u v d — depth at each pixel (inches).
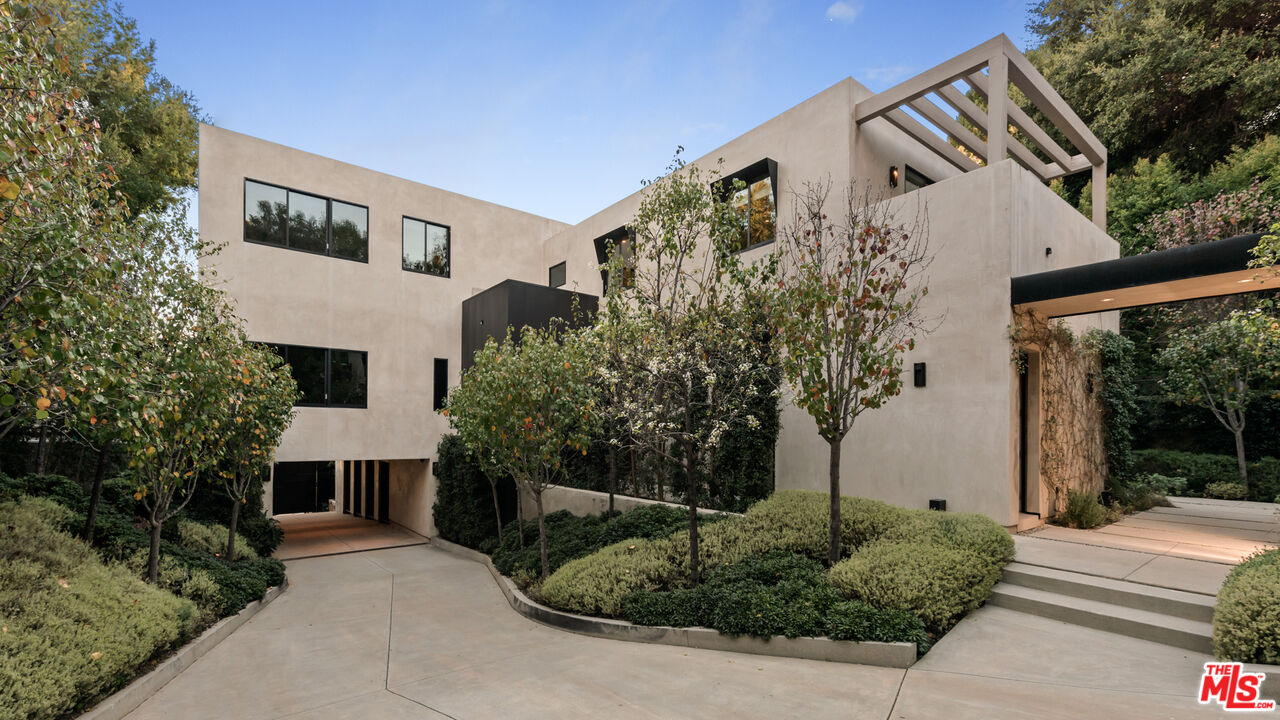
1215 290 311.4
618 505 468.1
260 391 370.3
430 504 649.6
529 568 398.6
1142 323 743.1
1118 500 452.1
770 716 169.9
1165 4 748.0
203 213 526.3
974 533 275.1
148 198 572.4
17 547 253.0
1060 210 410.3
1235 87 679.7
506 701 193.3
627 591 288.7
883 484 394.9
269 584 398.9
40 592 218.7
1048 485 384.5
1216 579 243.8
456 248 676.7
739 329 306.3
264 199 558.3
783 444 458.0
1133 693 170.1
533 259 747.4
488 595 394.0
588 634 281.9
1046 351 386.6
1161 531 358.0
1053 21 989.8
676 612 264.1
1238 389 590.9
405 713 188.5
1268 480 554.9
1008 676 187.8
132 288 227.6
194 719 189.2
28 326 161.0
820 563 277.3
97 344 176.7
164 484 296.5
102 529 337.1
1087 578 251.9
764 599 242.1
